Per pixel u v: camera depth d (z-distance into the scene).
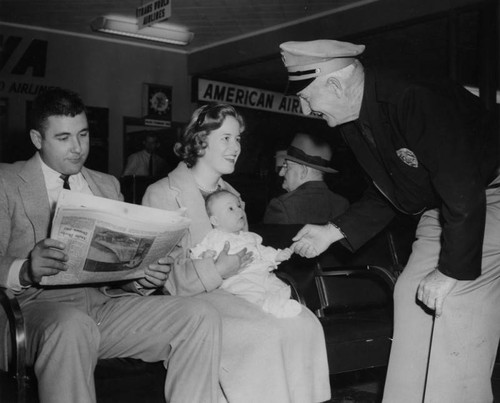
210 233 2.83
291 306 2.65
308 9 9.77
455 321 2.32
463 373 2.36
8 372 2.29
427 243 2.50
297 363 2.59
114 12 10.28
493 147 2.37
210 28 11.01
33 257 2.14
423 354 2.46
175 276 2.68
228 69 12.13
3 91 10.70
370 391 3.83
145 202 2.96
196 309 2.38
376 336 3.03
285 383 2.48
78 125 2.53
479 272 2.22
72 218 2.09
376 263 3.78
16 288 2.28
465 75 11.27
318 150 4.01
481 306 2.34
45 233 2.52
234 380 2.50
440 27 9.34
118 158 11.98
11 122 10.77
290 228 3.45
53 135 2.50
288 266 3.40
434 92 2.22
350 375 4.21
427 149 2.21
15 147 10.84
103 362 2.47
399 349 2.52
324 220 3.88
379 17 9.02
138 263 2.36
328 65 2.42
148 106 12.21
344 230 2.88
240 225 2.89
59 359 2.12
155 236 2.29
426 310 2.45
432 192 2.44
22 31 10.86
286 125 13.70
